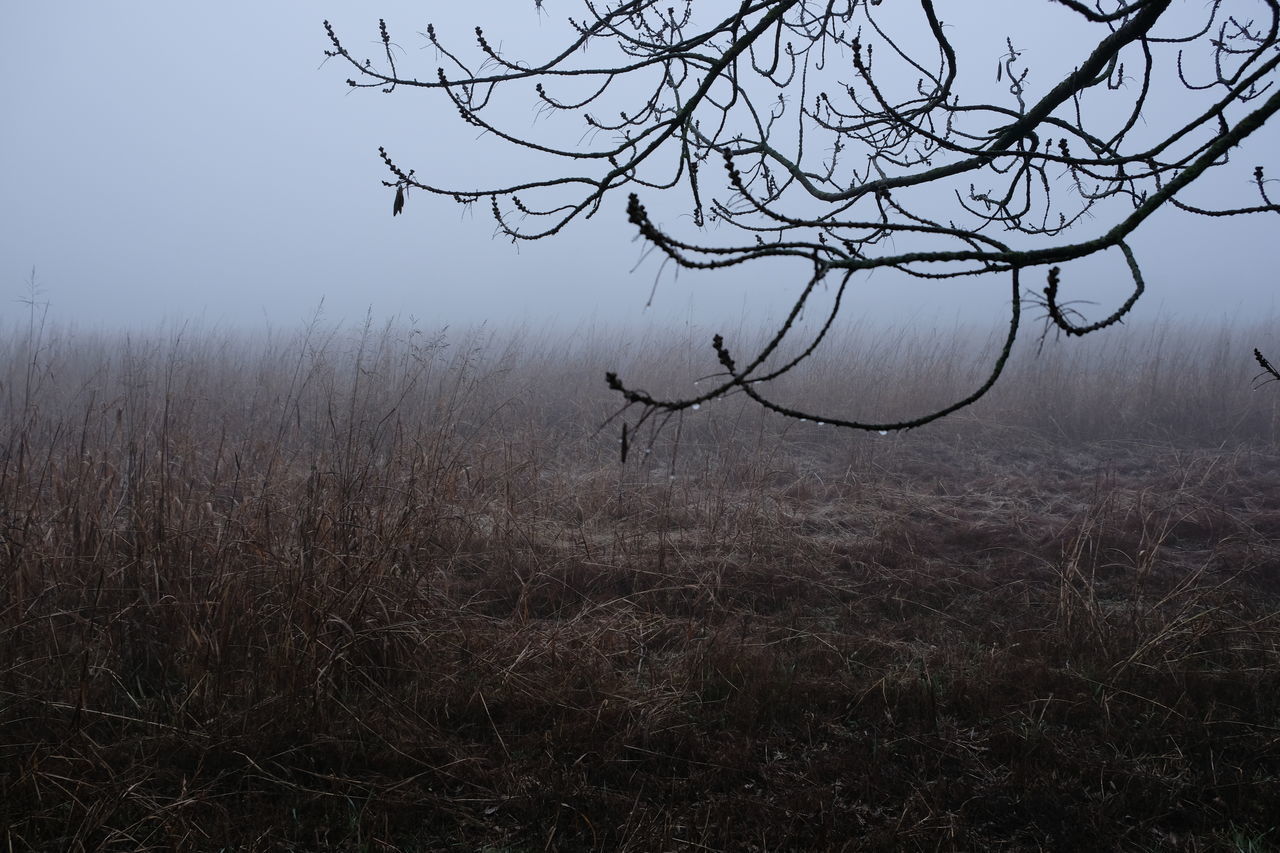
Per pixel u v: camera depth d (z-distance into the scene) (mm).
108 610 3736
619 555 5320
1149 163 2551
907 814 2986
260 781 3084
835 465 7996
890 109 2660
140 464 4402
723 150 2941
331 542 3994
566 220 2691
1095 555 5359
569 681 3809
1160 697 3693
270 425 7887
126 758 3123
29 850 2658
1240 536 5902
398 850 2795
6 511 3906
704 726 3568
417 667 3797
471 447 6445
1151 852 2816
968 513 6645
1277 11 2289
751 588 5016
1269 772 3244
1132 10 2027
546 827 2930
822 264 1399
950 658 4145
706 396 1377
